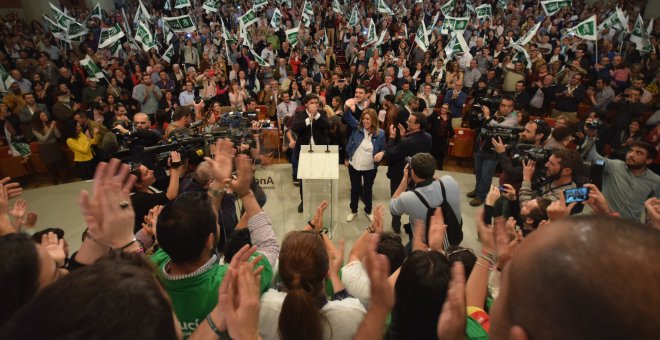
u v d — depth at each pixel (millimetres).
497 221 1493
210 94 8391
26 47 11258
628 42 10594
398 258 2074
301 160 4383
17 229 1907
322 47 11969
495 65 9516
